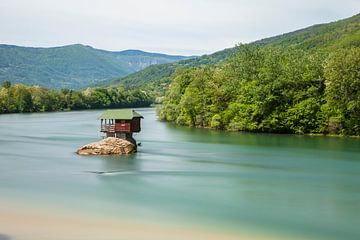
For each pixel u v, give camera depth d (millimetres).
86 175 58812
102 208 42469
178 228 36875
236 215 40812
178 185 53250
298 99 121500
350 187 53156
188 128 141500
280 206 44125
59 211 41250
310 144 96438
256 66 136125
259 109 124438
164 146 92250
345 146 92688
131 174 59906
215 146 92562
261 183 55000
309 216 40875
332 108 116500
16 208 42031
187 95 151500
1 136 110125
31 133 118875
